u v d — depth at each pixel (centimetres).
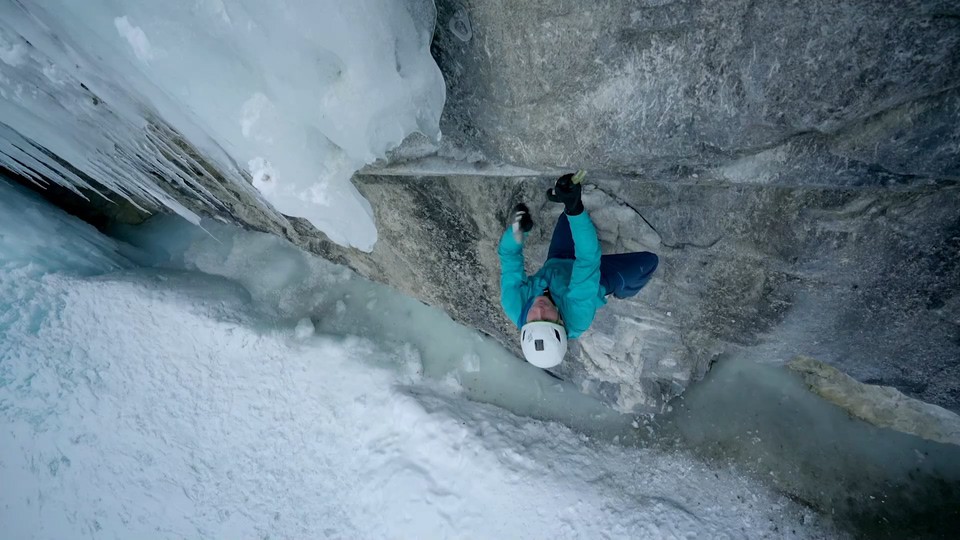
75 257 532
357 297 561
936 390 336
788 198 284
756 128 217
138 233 621
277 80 219
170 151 347
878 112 197
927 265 270
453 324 527
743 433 438
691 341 401
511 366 504
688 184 292
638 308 388
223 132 247
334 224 289
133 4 203
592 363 446
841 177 225
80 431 441
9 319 469
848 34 179
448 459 430
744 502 409
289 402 482
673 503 409
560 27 216
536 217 355
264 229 514
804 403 440
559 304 286
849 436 424
